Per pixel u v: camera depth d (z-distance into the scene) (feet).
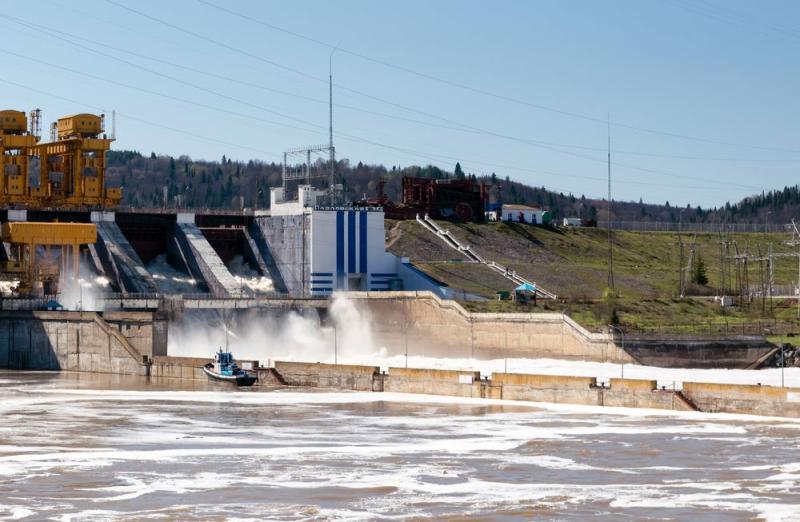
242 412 388.78
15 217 625.41
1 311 570.87
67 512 229.45
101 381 497.05
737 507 233.35
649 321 618.44
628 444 314.55
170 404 412.16
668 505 235.40
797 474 269.23
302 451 303.48
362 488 253.03
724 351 555.69
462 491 249.75
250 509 232.12
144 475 268.41
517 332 569.23
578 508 232.94
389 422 362.53
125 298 569.64
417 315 604.90
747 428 344.49
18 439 325.62
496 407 402.11
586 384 404.77
